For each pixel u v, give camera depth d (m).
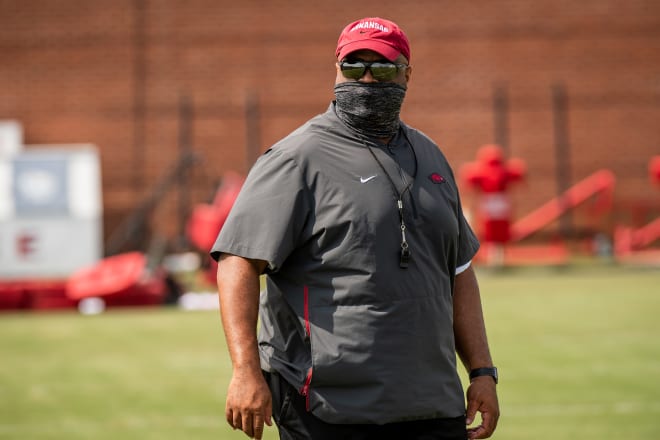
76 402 31.53
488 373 14.52
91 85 82.31
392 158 13.83
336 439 13.40
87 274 57.84
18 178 66.62
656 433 26.28
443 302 13.81
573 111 82.12
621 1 81.75
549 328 44.81
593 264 73.81
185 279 69.44
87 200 67.06
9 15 82.00
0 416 29.69
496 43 82.12
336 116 13.95
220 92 82.50
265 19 82.38
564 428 26.92
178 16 82.38
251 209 13.50
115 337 45.28
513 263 75.50
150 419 28.95
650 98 82.12
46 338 45.41
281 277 13.82
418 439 13.60
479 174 68.75
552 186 82.25
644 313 48.97
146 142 82.38
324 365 13.27
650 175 82.00
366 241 13.35
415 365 13.39
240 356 13.09
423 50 82.19
